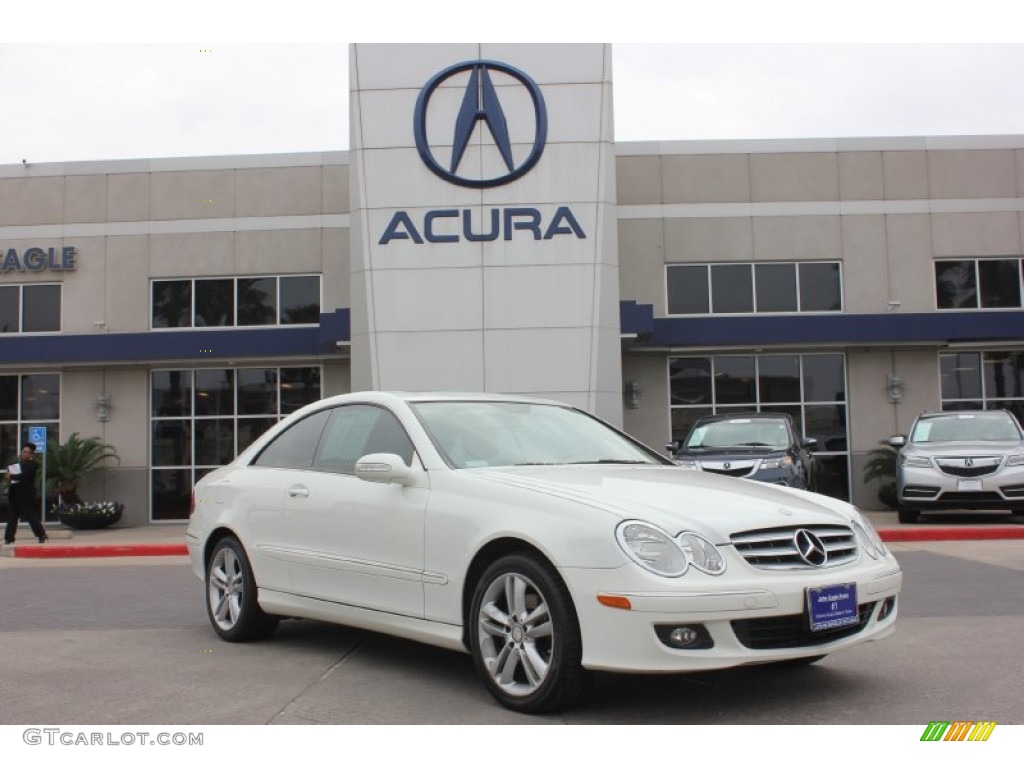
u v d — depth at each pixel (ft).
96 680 19.47
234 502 23.30
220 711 16.98
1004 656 20.80
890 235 71.10
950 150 71.51
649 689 18.02
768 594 15.26
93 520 66.95
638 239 70.95
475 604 17.10
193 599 31.14
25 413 71.82
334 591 20.31
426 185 62.69
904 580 32.89
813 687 18.19
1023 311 65.62
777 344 67.56
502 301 61.98
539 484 17.34
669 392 69.92
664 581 14.96
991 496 50.62
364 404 21.63
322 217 71.46
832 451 69.72
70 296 71.87
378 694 17.99
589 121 62.80
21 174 72.64
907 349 69.92
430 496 18.45
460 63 63.00
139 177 72.33
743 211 71.10
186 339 67.31
